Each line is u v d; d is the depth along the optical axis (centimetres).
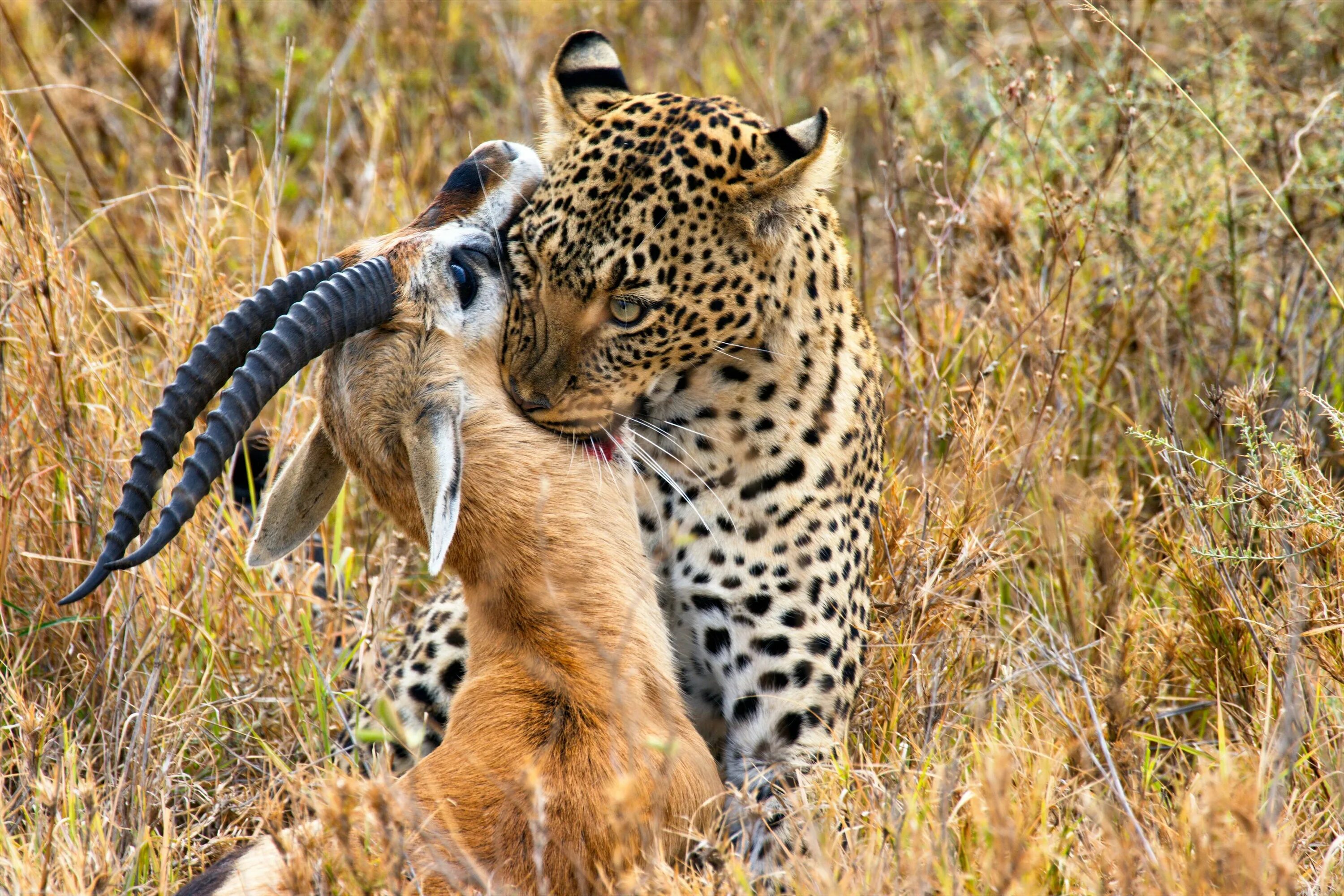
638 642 700
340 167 1318
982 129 1194
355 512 1005
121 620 825
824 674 780
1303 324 1084
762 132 800
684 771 681
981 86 1335
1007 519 910
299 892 553
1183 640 838
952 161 1228
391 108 1269
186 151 1046
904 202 1162
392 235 753
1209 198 1116
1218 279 1113
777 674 781
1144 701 804
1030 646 838
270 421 1031
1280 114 1166
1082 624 831
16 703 750
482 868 609
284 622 868
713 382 776
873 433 852
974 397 902
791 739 777
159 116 1308
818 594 783
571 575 698
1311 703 734
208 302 927
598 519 718
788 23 1448
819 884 608
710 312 765
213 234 968
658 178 759
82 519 866
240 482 980
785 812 742
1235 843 564
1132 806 677
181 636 855
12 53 1346
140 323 1082
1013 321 1016
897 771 698
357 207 1205
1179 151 1119
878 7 1336
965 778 714
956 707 807
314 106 1386
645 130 775
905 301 1076
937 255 1055
